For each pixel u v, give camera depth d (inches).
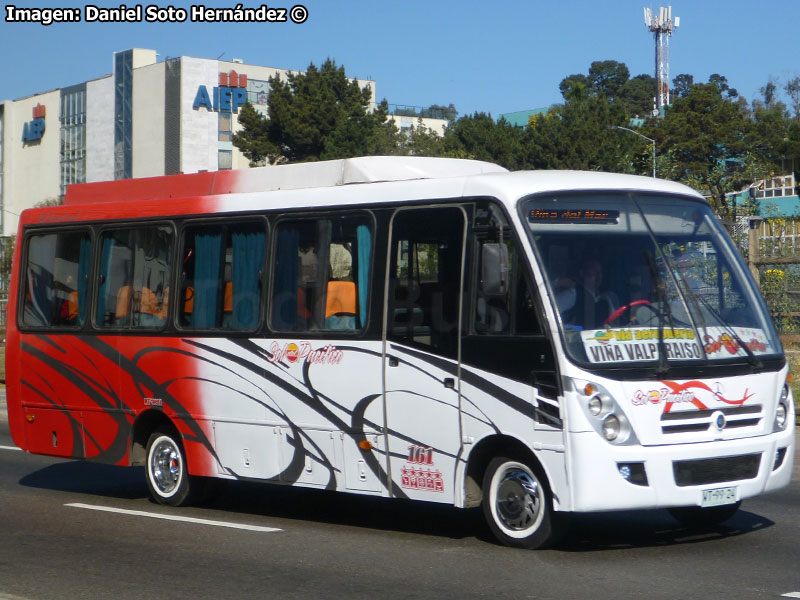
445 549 352.8
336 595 295.1
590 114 2495.1
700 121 2518.5
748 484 338.6
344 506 453.4
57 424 494.0
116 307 471.2
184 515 434.3
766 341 357.7
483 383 344.2
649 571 313.9
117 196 487.2
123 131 3730.3
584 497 320.2
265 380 410.0
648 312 338.3
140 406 457.1
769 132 2583.7
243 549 361.4
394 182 377.4
